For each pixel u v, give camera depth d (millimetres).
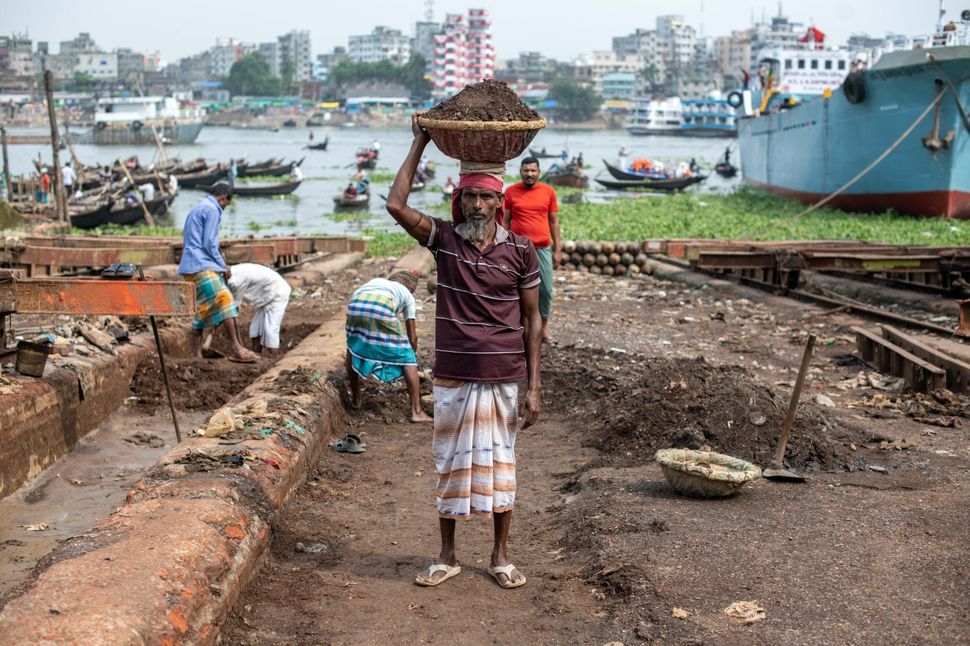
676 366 8633
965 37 30656
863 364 11547
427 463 8195
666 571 5211
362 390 10062
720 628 4609
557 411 9766
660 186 56125
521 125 4938
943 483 6852
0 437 7656
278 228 34875
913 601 4809
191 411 10227
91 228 34219
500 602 5184
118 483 8250
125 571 4375
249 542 5348
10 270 8055
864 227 29516
